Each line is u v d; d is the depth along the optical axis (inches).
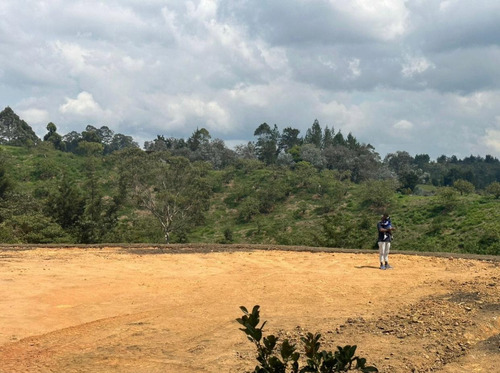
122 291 414.9
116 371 229.1
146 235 1707.7
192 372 225.5
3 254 633.6
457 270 516.1
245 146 4596.5
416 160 7288.4
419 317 300.8
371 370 133.5
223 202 2792.8
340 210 2492.6
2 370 232.2
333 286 432.8
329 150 4146.2
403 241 1948.8
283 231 2288.4
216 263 573.0
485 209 2034.9
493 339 261.7
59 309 351.6
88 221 1590.8
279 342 263.0
